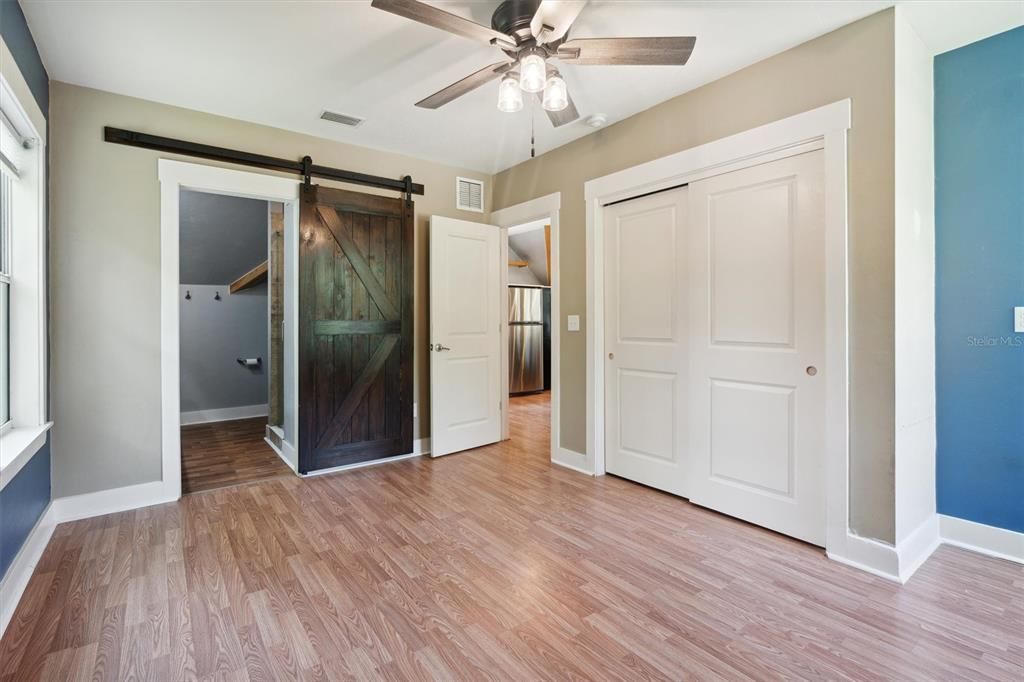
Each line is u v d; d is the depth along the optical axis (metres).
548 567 2.26
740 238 2.72
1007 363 2.35
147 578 2.16
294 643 1.73
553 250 3.92
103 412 2.90
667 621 1.85
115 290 2.94
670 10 2.17
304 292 3.57
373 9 2.18
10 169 2.35
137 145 3.00
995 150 2.36
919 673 1.57
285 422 4.12
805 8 2.16
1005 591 2.04
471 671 1.59
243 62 2.62
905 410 2.23
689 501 3.03
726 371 2.80
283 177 3.52
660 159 3.09
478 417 4.41
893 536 2.16
